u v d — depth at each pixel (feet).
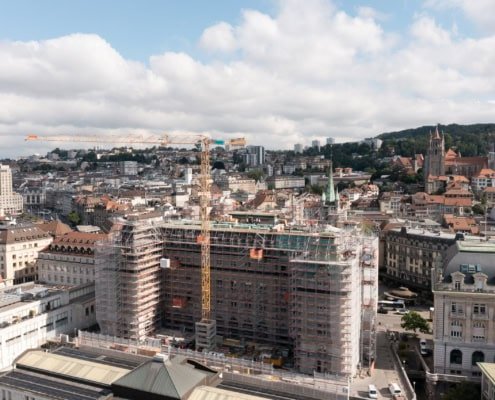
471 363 541.75
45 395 433.07
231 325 646.74
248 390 450.30
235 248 637.71
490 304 535.19
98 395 428.97
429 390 540.11
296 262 546.67
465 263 563.07
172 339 631.15
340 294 528.22
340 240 580.71
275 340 622.95
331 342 533.96
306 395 446.19
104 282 644.69
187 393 408.46
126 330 638.12
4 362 580.71
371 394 490.49
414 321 639.35
